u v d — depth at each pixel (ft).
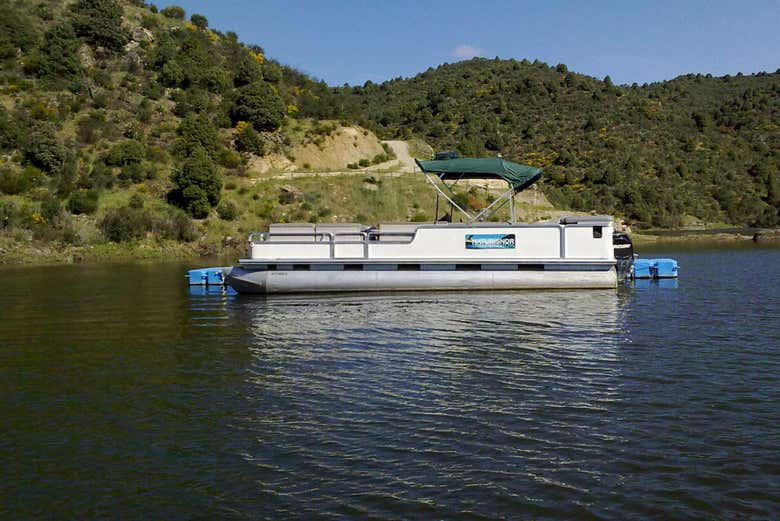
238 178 196.03
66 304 66.33
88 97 207.10
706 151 378.53
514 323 51.57
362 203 191.62
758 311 56.90
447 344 44.37
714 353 41.37
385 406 31.32
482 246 68.59
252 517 21.06
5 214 146.41
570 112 435.12
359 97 547.49
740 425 28.43
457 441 26.86
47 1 251.19
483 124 406.62
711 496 22.12
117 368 39.14
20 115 180.34
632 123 416.67
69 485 23.54
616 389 33.73
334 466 24.63
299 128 238.27
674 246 178.09
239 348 44.11
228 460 25.35
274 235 71.26
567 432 27.76
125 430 28.71
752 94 474.49
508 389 33.86
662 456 25.26
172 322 54.54
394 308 59.26
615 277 68.33
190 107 215.72
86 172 172.35
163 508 21.76
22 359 41.75
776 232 232.12
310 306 61.46
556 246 68.39
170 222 158.61
